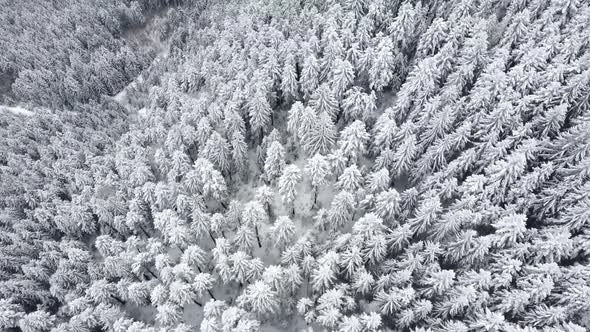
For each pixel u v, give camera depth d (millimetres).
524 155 40438
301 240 41000
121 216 51344
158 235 54125
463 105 50781
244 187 55938
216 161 53406
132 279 46688
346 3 66812
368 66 58562
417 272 38750
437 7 65375
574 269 34969
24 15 102812
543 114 47781
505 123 46219
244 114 58812
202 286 41500
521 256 37625
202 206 49219
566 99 46219
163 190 48750
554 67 49500
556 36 51469
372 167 49594
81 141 69375
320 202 51625
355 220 47125
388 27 62062
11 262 51844
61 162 61969
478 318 35188
